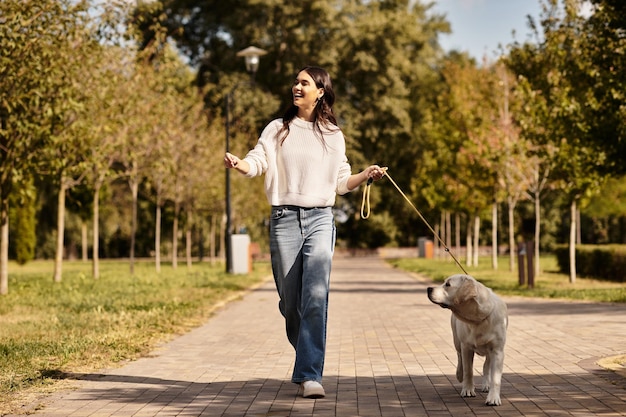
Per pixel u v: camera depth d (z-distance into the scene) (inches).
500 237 2829.7
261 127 1980.8
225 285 981.8
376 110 2055.9
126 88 964.6
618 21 772.0
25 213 1907.0
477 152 1247.5
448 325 551.2
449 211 1827.0
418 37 2113.7
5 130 707.4
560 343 434.6
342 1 2022.6
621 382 311.3
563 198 1091.3
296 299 303.6
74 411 272.5
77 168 796.6
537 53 1004.6
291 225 301.0
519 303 721.0
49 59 697.0
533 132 948.0
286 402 285.3
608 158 800.9
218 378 340.5
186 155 1476.4
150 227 2517.2
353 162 2036.2
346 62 2032.5
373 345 447.8
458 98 1499.8
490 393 274.2
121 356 400.8
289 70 1958.7
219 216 2043.6
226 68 2018.9
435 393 299.1
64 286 935.0
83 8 720.3
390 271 1545.3
